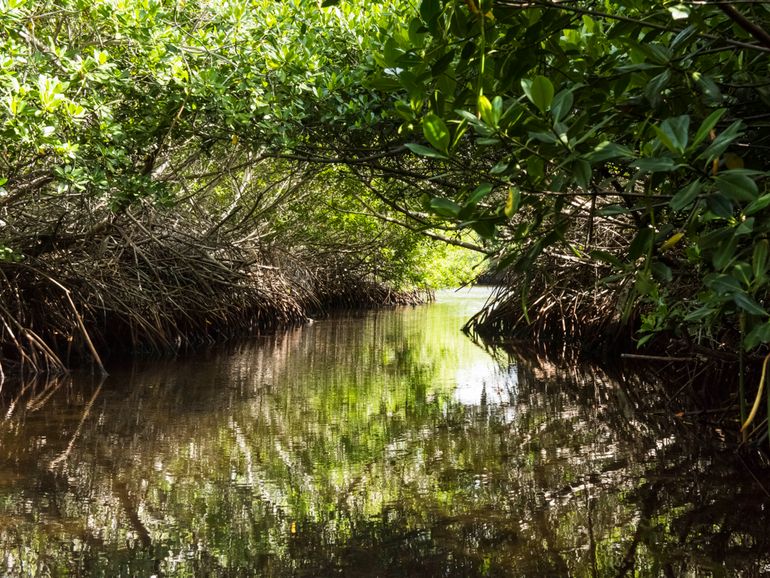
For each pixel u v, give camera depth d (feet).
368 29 23.86
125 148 24.79
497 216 6.84
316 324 57.47
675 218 9.75
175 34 23.86
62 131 22.54
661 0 7.74
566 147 6.45
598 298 35.65
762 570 9.82
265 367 32.17
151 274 39.37
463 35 7.34
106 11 21.89
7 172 25.63
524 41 7.82
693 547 10.69
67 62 21.70
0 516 12.44
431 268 77.61
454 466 15.38
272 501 13.21
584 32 10.86
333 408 22.25
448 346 40.70
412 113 8.72
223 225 45.60
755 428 16.07
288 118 23.50
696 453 16.10
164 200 25.82
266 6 25.21
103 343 35.78
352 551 10.83
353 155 23.79
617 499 12.97
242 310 47.57
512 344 41.16
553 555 10.55
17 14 20.43
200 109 23.38
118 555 10.72
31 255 31.42
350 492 13.66
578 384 26.76
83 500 13.29
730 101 8.43
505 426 19.38
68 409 22.17
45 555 10.74
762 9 7.53
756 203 5.72
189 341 40.91
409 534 11.49
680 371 26.03
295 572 10.08
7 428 19.40
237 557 10.65
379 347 40.60
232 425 19.80
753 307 6.55
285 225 48.52
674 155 6.41
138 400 23.73
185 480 14.55
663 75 7.32
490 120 6.51
